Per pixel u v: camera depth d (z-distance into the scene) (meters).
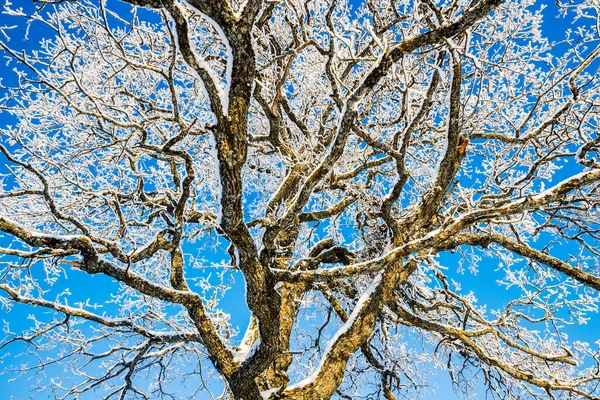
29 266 5.98
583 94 7.13
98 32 6.92
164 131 6.85
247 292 5.37
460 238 7.47
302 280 5.43
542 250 7.93
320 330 9.15
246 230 4.93
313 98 8.55
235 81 3.93
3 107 6.32
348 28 5.22
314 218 8.06
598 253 7.48
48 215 7.90
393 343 10.28
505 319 8.48
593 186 7.47
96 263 5.10
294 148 8.35
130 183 8.54
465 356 9.07
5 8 5.86
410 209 8.95
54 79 7.18
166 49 6.46
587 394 7.27
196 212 7.45
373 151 7.56
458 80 5.80
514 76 7.92
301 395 6.11
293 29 6.31
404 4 8.48
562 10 6.44
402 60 5.20
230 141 4.21
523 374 7.58
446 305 8.79
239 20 3.56
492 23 6.99
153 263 8.62
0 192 7.09
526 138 6.84
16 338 6.92
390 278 6.93
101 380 7.43
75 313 6.43
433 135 9.68
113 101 6.74
